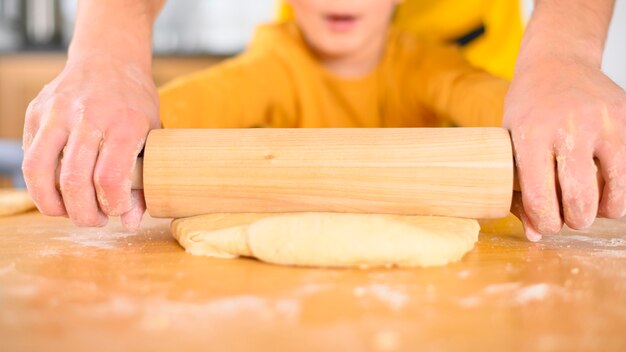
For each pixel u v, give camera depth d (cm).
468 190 46
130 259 45
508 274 41
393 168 47
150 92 51
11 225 59
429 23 100
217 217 49
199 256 46
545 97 46
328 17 75
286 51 82
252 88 79
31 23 203
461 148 47
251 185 47
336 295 37
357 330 31
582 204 44
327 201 47
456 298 36
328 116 83
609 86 47
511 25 97
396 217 47
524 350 29
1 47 196
